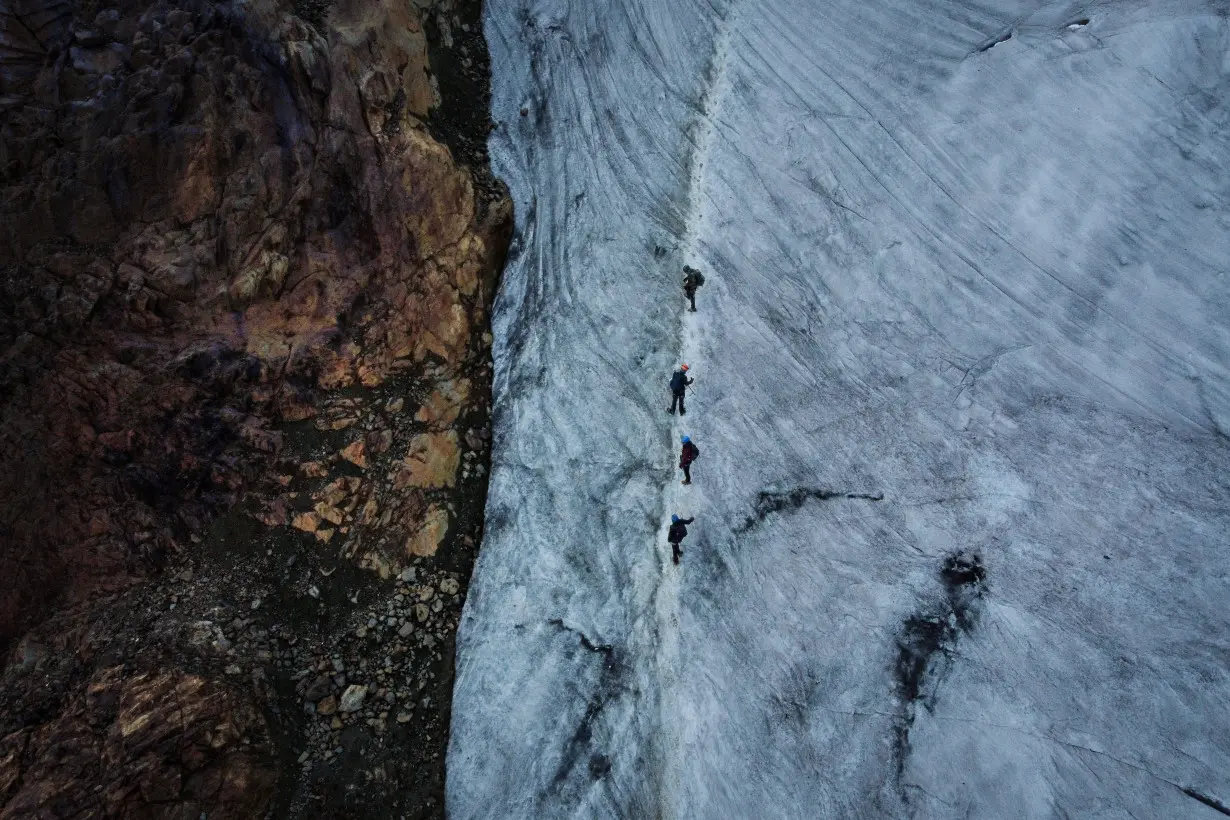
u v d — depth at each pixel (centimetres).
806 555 1080
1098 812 800
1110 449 1005
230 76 1376
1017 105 1247
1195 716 817
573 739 1051
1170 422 999
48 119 1336
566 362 1400
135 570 1198
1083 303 1104
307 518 1251
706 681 1036
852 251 1283
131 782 948
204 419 1284
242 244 1362
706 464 1219
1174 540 924
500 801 1037
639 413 1307
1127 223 1120
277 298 1377
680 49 1662
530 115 1731
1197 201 1094
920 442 1108
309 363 1355
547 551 1222
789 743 953
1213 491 938
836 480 1129
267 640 1150
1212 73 1141
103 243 1316
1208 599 878
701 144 1545
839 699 955
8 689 1077
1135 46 1187
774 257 1353
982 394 1102
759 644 1036
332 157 1416
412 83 1577
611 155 1619
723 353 1316
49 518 1189
